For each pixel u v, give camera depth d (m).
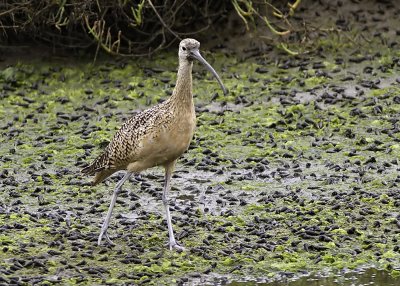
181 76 12.56
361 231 13.32
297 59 19.78
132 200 14.60
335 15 20.48
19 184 15.24
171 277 12.07
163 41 19.86
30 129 17.56
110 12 20.11
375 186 14.85
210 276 12.15
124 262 12.43
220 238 13.19
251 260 12.53
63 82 19.55
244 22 20.52
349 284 11.91
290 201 14.41
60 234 13.16
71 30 20.20
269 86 18.88
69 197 14.73
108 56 20.39
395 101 17.94
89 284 11.81
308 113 17.72
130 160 12.88
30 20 19.56
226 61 19.95
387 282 11.96
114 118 17.98
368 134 16.86
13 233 13.24
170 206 14.32
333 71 19.19
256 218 13.74
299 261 12.56
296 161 15.97
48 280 11.86
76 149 16.69
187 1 20.14
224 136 17.05
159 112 12.61
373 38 20.05
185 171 15.74
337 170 15.53
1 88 19.30
